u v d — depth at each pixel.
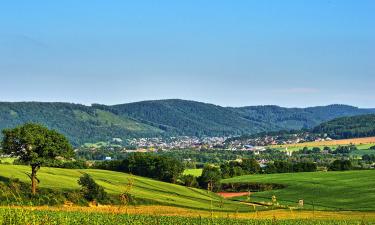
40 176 111.75
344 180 164.00
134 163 175.88
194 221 52.44
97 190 91.94
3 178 96.50
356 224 60.94
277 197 147.50
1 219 26.09
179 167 172.75
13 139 88.94
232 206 108.00
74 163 181.88
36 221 27.39
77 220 40.03
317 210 95.31
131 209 75.44
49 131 92.19
